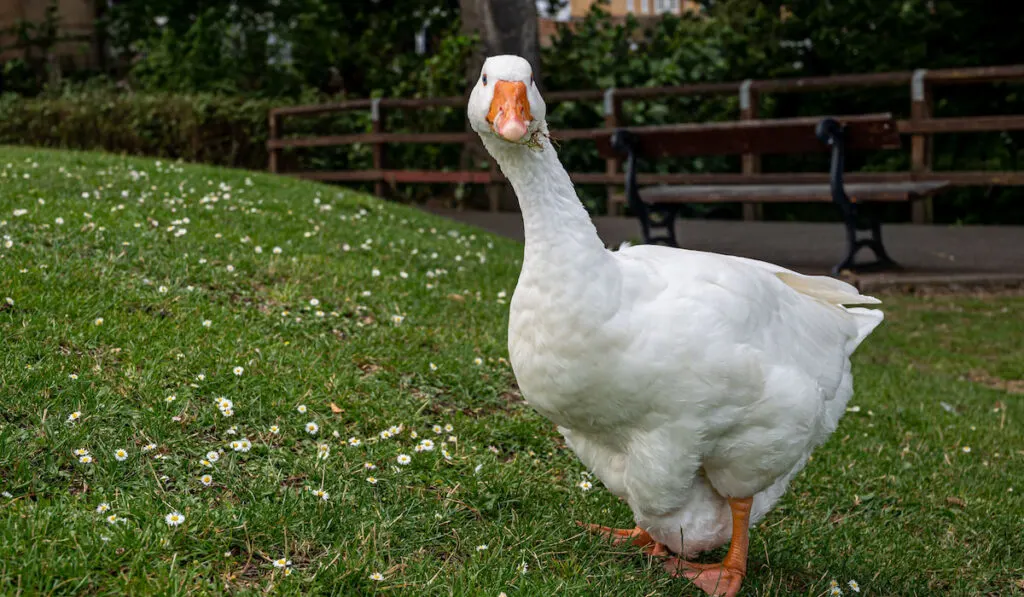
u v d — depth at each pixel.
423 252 3.88
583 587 1.65
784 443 1.63
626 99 6.93
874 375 3.34
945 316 4.17
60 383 1.95
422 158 7.55
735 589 1.74
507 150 1.58
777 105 7.36
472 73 6.99
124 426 1.87
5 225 2.77
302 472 1.90
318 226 3.78
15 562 1.43
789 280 1.88
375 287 3.06
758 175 5.94
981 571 2.04
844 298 1.86
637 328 1.55
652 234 5.73
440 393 2.42
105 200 3.48
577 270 1.56
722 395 1.58
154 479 1.75
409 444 2.12
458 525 1.82
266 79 8.23
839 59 7.06
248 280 2.82
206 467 1.81
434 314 2.97
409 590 1.57
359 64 8.29
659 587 1.74
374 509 1.79
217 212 3.65
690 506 1.76
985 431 2.82
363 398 2.25
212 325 2.39
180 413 1.96
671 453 1.62
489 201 7.17
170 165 4.91
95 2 9.04
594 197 7.16
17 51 9.01
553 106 7.20
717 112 7.32
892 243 5.38
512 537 1.80
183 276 2.70
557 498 2.04
